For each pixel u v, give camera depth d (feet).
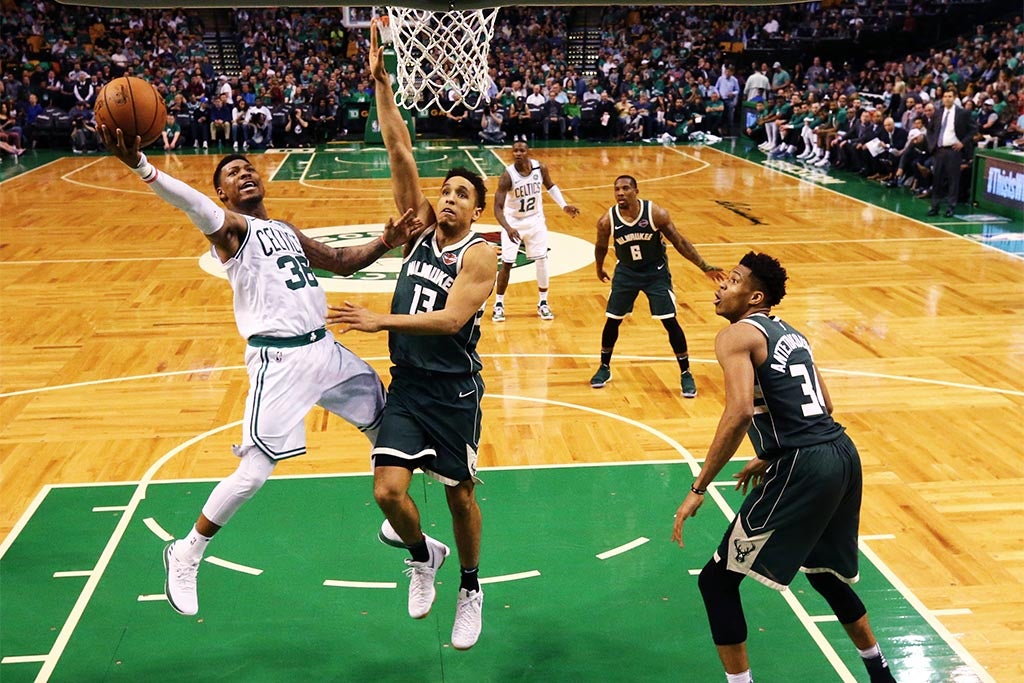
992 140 51.49
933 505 19.39
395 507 13.51
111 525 18.79
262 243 13.58
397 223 14.14
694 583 16.90
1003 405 24.49
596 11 97.96
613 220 24.66
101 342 29.76
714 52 90.27
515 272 38.55
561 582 16.94
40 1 88.63
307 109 79.36
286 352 13.62
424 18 21.34
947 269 37.78
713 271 24.56
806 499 12.71
